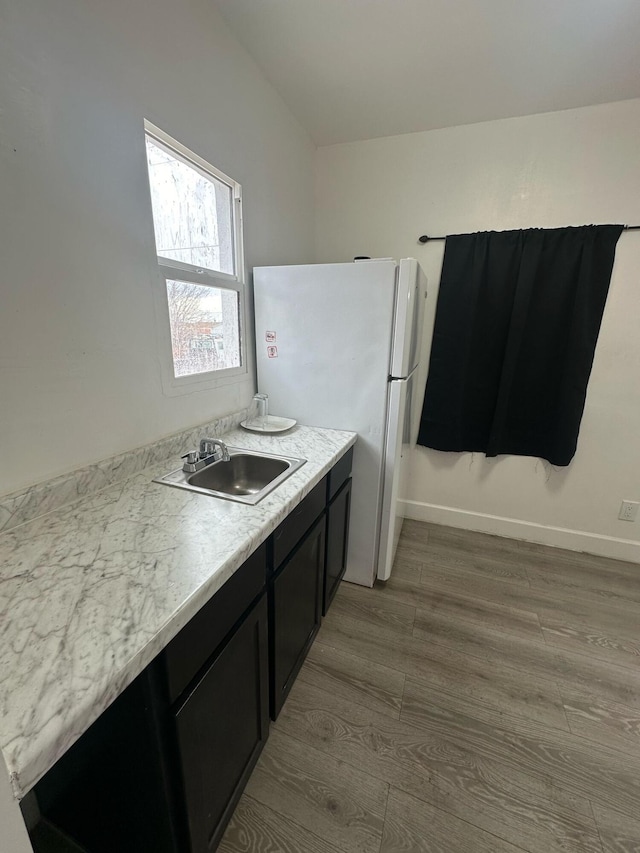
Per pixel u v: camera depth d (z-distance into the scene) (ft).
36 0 2.64
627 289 6.40
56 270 3.00
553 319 6.81
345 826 3.30
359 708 4.35
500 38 4.76
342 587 6.45
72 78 2.95
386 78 5.57
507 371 7.12
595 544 7.46
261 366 6.05
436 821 3.35
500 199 6.77
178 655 2.19
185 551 2.65
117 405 3.74
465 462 8.07
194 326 4.76
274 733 4.07
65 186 2.99
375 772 3.72
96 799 2.65
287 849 3.15
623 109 5.91
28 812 3.03
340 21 4.55
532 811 3.43
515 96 5.88
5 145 2.56
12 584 2.29
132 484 3.73
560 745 3.99
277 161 6.20
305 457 4.60
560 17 4.40
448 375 7.55
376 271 5.11
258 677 3.38
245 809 3.42
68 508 3.24
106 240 3.39
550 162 6.40
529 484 7.73
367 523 6.10
